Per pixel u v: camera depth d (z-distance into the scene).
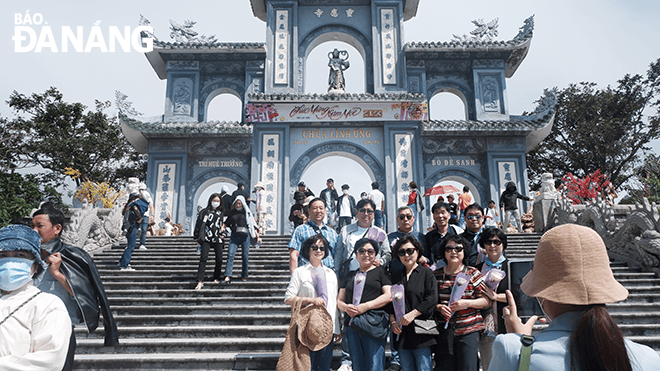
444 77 22.62
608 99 29.45
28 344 2.37
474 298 4.32
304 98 19.88
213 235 8.65
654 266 8.92
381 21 22.27
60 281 3.77
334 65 20.98
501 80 22.03
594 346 1.49
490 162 20.84
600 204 10.79
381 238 5.30
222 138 20.88
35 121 28.02
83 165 28.14
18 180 21.14
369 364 4.41
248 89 21.67
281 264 10.21
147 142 21.67
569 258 1.66
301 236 5.71
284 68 21.59
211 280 8.97
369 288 4.57
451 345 4.21
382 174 20.17
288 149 20.12
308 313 4.34
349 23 22.56
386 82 21.36
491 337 4.27
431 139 21.38
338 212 12.91
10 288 2.43
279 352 6.17
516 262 3.91
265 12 23.77
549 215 13.35
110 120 30.06
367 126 20.70
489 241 4.68
